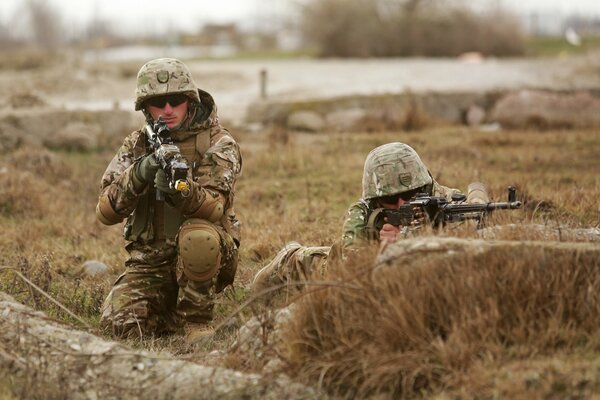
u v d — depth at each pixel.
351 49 137.00
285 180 34.75
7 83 77.25
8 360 14.85
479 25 136.38
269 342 14.68
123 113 48.91
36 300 18.81
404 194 16.61
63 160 39.72
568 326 13.21
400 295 13.74
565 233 16.03
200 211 17.08
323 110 55.97
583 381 12.27
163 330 18.44
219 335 17.19
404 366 13.14
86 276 22.20
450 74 88.62
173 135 17.59
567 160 36.94
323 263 16.97
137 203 17.80
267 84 82.56
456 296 13.59
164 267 18.09
